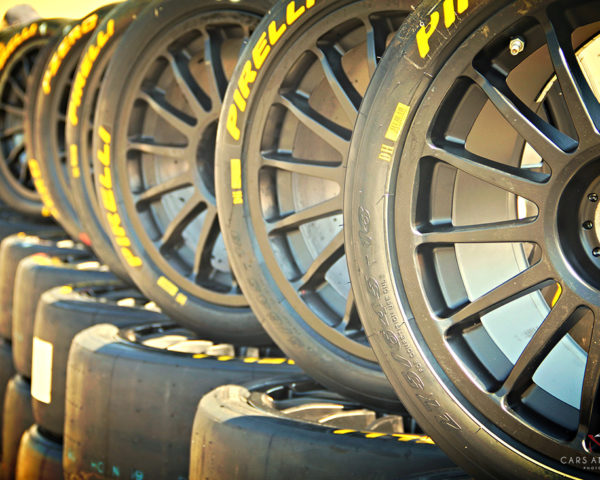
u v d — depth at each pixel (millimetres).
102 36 4719
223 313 3916
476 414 2092
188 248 4188
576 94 1852
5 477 5254
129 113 4184
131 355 3559
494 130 2184
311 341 3133
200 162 3953
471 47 1998
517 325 2252
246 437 2678
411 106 2109
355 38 2930
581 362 2188
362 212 2211
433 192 2174
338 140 2975
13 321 5480
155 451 3420
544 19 1887
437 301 2168
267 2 3486
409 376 2186
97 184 4387
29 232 7250
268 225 3215
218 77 3785
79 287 5113
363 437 2572
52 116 6180
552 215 1935
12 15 8453
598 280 1921
